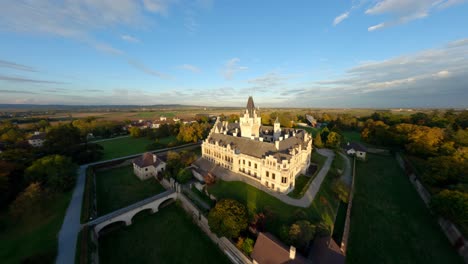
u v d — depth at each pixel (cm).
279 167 6556
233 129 12669
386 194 7244
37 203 5884
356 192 7331
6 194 5925
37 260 4084
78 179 8344
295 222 4791
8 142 12625
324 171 8569
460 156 7269
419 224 5684
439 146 9506
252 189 6862
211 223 4959
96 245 4978
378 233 5322
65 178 7288
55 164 7262
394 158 11156
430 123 14338
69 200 6631
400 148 11806
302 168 8375
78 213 5884
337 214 5912
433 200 5572
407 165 9112
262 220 5100
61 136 10388
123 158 10644
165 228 5822
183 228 5825
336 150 11669
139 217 6281
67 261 4250
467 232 4700
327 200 6381
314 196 6494
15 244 4716
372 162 10475
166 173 8344
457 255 4641
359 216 5978
